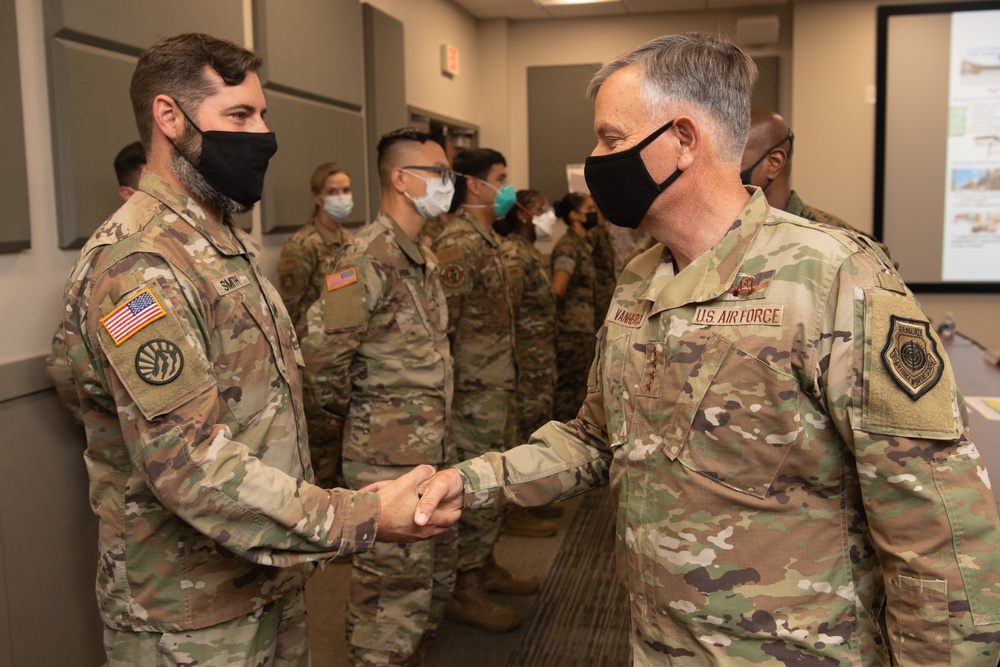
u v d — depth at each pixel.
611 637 2.62
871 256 1.01
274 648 1.45
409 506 1.31
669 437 1.06
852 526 1.03
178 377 1.16
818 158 6.38
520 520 3.52
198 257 1.30
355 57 4.07
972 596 0.91
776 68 6.49
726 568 1.02
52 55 2.10
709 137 1.07
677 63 1.06
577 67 6.75
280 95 3.30
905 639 0.95
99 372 1.25
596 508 3.88
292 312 3.32
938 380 0.94
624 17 6.66
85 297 1.25
